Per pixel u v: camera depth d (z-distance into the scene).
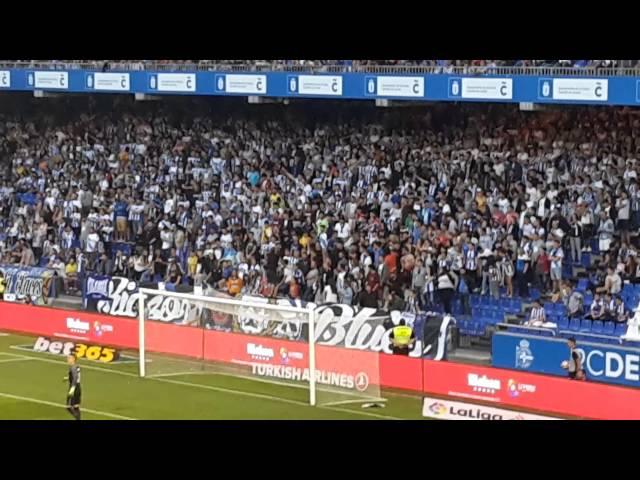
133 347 71.19
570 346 56.69
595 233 70.69
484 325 68.38
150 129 95.25
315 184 83.19
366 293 70.56
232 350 64.94
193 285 77.06
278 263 77.00
